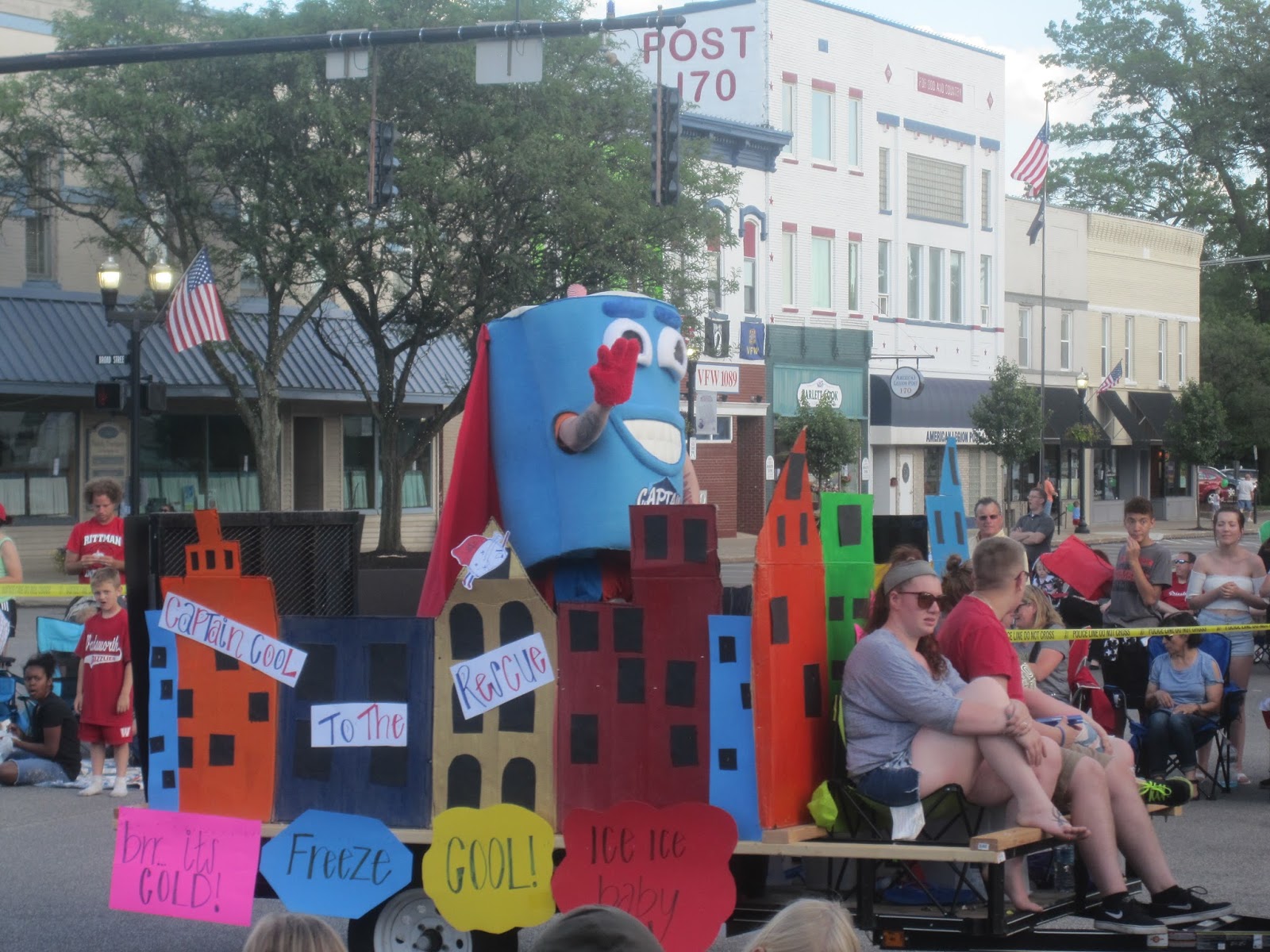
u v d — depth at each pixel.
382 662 5.87
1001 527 11.80
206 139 24.44
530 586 5.71
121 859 6.09
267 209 24.81
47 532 28.81
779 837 5.43
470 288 27.16
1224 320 63.41
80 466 29.34
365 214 26.58
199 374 29.16
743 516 40.38
